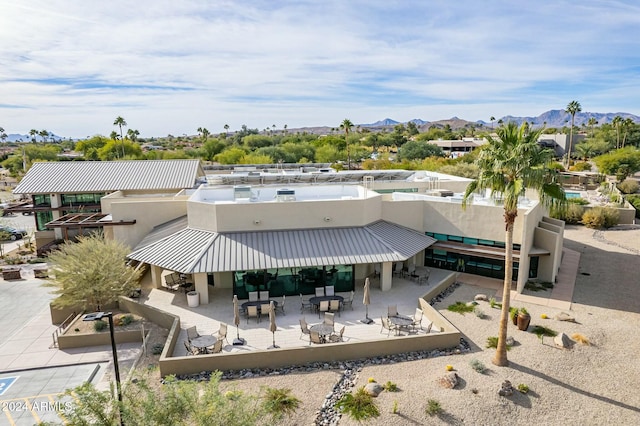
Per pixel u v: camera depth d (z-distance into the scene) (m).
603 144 135.12
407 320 24.59
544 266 32.94
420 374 20.45
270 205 30.83
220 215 30.31
